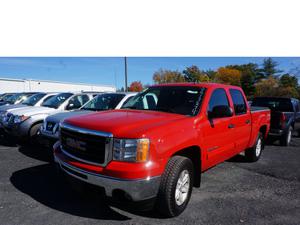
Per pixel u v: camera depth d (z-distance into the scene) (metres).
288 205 3.74
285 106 9.29
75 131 3.18
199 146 3.54
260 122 6.03
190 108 3.82
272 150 7.98
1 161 5.69
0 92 31.83
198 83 4.47
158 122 3.21
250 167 5.78
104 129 2.93
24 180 4.50
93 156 2.96
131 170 2.67
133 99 4.83
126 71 22.27
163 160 2.92
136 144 2.76
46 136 5.59
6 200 3.67
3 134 8.65
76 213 3.32
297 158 6.82
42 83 34.94
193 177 3.55
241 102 5.11
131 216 3.28
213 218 3.27
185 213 3.39
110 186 2.73
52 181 4.46
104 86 42.75
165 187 3.00
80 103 8.13
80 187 3.08
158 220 3.19
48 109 7.34
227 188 4.39
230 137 4.49
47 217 3.20
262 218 3.31
